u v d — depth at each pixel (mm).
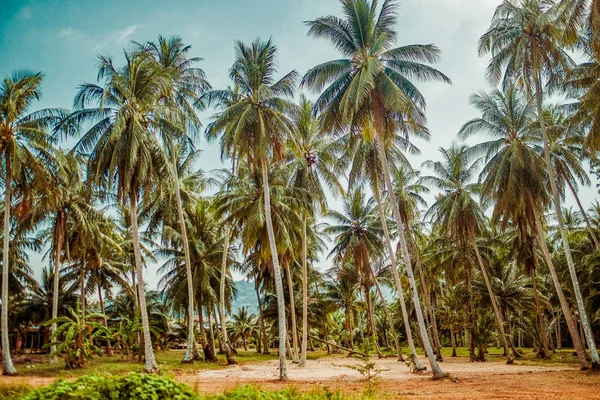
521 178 25953
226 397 8656
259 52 22266
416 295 20500
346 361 38781
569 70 22797
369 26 20750
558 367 26500
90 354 25672
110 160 22312
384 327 74750
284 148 22875
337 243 40125
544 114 29094
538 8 22547
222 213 31438
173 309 38938
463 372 23312
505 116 27906
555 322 56344
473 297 37219
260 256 33781
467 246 39531
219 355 43969
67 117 22875
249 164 22719
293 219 29906
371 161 24516
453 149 35156
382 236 40469
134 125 21906
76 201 32281
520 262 38719
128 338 30312
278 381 19672
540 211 29688
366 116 20922
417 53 20312
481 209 34938
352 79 20516
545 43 22125
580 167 27984
